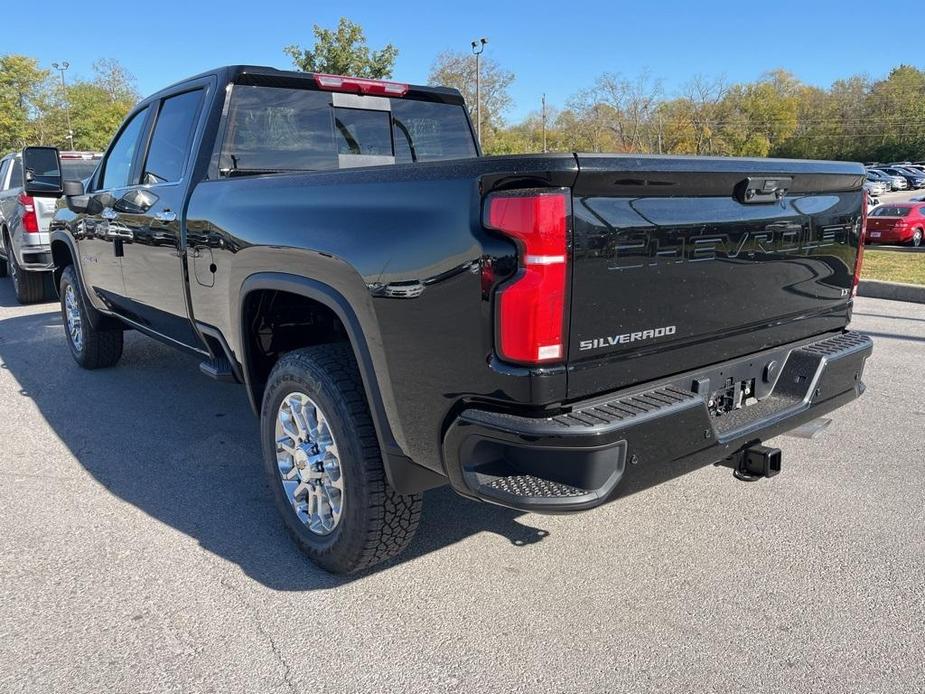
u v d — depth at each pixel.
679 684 2.25
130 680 2.28
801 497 3.56
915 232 19.62
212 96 3.67
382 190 2.37
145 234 4.00
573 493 2.06
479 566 2.96
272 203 2.90
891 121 78.56
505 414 2.11
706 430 2.33
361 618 2.60
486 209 2.03
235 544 3.14
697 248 2.38
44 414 4.87
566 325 2.05
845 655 2.38
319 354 2.76
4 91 60.19
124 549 3.09
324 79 3.95
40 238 8.42
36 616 2.61
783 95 79.69
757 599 2.70
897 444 4.24
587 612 2.63
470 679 2.28
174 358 6.35
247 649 2.43
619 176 2.07
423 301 2.22
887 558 2.98
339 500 2.77
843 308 3.21
